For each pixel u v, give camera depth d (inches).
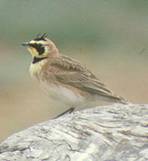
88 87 534.3
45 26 992.2
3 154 370.0
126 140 372.8
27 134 385.4
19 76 928.9
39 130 387.9
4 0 989.2
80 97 535.2
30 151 370.0
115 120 394.0
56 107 828.6
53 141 375.6
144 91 864.9
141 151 363.3
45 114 829.2
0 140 798.5
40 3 980.6
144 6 953.5
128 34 952.9
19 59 965.8
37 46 551.8
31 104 856.3
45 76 541.3
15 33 994.1
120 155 361.7
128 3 967.0
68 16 976.9
